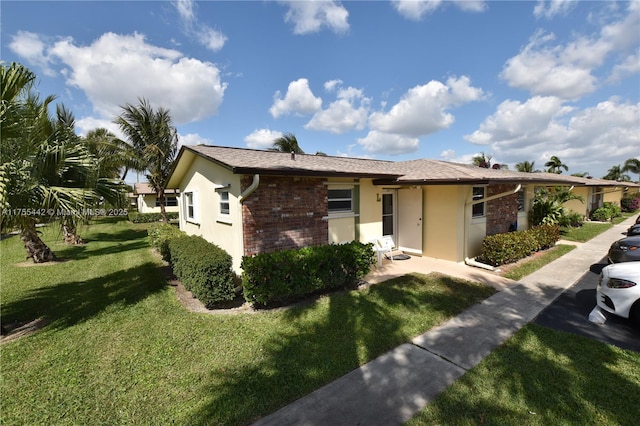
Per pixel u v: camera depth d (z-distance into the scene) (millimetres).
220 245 7395
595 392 2930
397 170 9750
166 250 8508
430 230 9312
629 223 18859
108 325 4789
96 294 6496
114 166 17688
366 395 2965
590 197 21797
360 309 5176
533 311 5070
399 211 10086
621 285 4453
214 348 3953
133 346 4059
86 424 2645
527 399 2850
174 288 6926
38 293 6648
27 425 2645
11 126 4508
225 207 7125
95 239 15594
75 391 3111
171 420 2666
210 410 2773
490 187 9773
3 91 4660
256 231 6254
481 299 5680
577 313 4984
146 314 5238
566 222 14445
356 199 8297
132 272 8453
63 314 5355
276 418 2672
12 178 4320
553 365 3418
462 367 3430
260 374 3338
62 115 12758
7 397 3033
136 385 3191
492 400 2848
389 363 3541
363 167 8773
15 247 13273
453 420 2598
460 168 9773
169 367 3527
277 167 6066
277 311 5180
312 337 4199
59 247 12953
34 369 3543
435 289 6223
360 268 6512
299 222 6941
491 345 3926
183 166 9969
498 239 8094
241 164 5848
